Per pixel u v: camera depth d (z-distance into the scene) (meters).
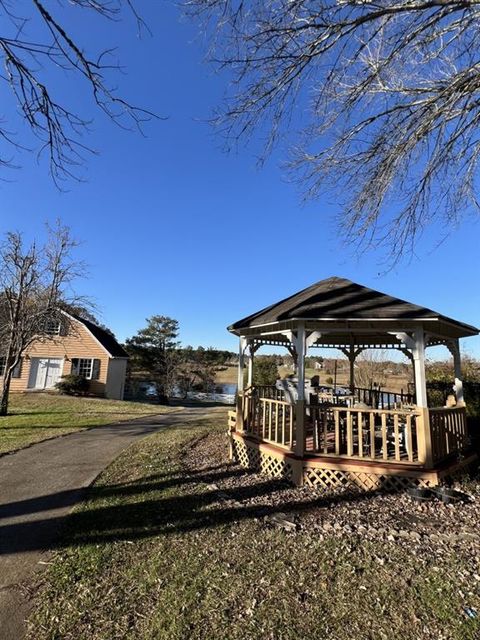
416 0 3.40
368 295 7.46
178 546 3.87
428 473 5.87
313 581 3.27
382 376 21.73
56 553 3.70
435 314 6.23
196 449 8.86
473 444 8.20
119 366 26.84
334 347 11.19
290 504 5.24
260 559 3.63
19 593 3.04
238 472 6.98
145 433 10.81
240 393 8.58
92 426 11.99
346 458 6.38
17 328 15.10
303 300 7.35
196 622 2.71
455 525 4.57
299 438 6.53
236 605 2.92
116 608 2.86
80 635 2.57
